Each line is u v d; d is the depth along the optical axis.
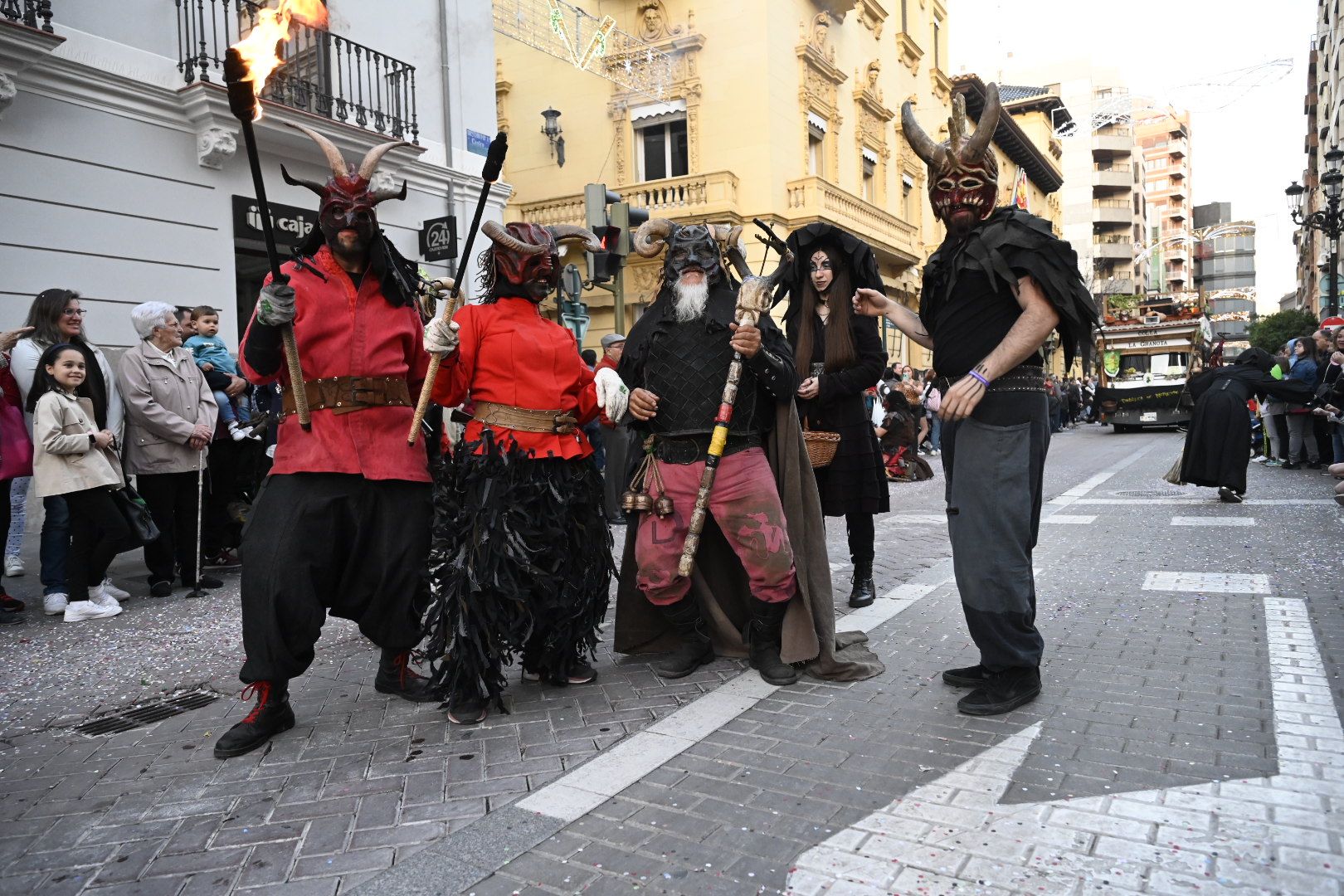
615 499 8.55
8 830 2.51
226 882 2.19
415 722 3.25
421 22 11.51
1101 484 10.52
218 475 6.46
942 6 29.91
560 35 17.50
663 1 19.12
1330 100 31.61
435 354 3.11
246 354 2.98
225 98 8.97
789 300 4.82
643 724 3.13
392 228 11.23
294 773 2.82
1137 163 76.88
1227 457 8.06
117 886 2.19
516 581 3.21
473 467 3.19
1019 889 2.03
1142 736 2.85
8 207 7.79
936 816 2.37
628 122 19.62
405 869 2.21
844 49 22.11
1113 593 4.80
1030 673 3.19
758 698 3.38
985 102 3.02
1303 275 57.12
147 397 5.57
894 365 17.83
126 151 8.60
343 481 3.10
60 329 5.48
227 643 4.53
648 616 3.97
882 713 3.16
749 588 3.69
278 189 9.98
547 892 2.09
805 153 19.88
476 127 12.35
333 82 10.31
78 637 4.69
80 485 5.00
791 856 2.20
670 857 2.22
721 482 3.51
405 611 3.27
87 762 3.00
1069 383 27.64
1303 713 2.98
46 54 7.79
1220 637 3.90
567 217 19.58
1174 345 22.47
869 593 4.82
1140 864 2.11
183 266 9.08
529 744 2.98
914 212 27.08
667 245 3.77
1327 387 9.54
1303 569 5.14
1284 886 2.00
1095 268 69.62
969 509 3.11
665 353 3.63
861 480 4.66
